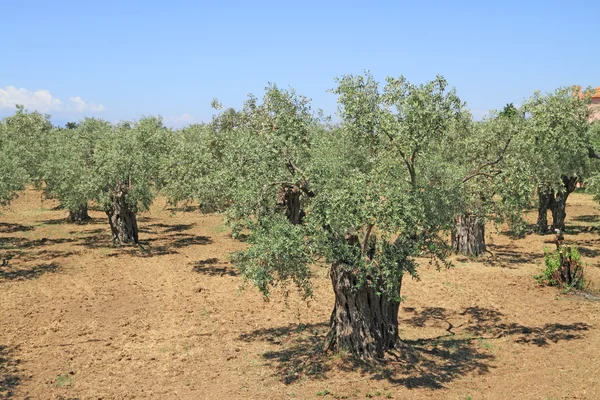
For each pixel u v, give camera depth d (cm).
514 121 1845
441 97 1128
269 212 1208
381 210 976
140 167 2564
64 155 2880
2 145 3322
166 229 3381
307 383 1120
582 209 4059
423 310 1684
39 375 1184
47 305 1731
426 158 1261
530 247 2678
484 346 1346
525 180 1339
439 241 1223
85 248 2712
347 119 1211
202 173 2395
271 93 1324
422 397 1051
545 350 1311
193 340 1410
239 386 1116
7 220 3662
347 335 1225
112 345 1373
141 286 1984
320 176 1104
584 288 1897
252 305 1739
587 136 2297
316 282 2006
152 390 1106
